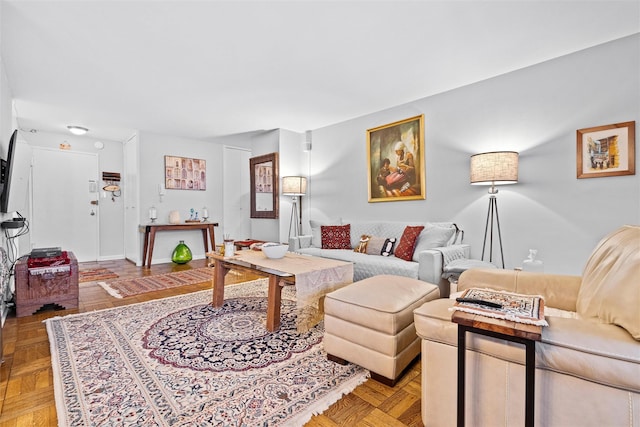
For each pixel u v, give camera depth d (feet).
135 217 17.19
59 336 7.23
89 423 4.27
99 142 18.44
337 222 14.05
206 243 18.74
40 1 6.28
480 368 3.68
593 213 8.35
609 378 2.87
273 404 4.73
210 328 7.74
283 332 7.50
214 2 6.37
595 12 6.79
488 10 6.70
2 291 7.96
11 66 9.09
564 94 8.77
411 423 4.37
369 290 5.93
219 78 10.00
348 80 10.24
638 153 7.70
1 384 5.31
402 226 11.56
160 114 13.69
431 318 4.09
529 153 9.41
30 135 16.38
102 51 8.31
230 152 20.72
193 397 4.90
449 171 11.24
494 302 3.69
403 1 6.39
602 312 3.55
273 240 16.61
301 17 6.89
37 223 16.47
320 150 15.97
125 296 10.71
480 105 10.42
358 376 5.54
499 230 10.02
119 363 5.97
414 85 10.68
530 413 3.02
